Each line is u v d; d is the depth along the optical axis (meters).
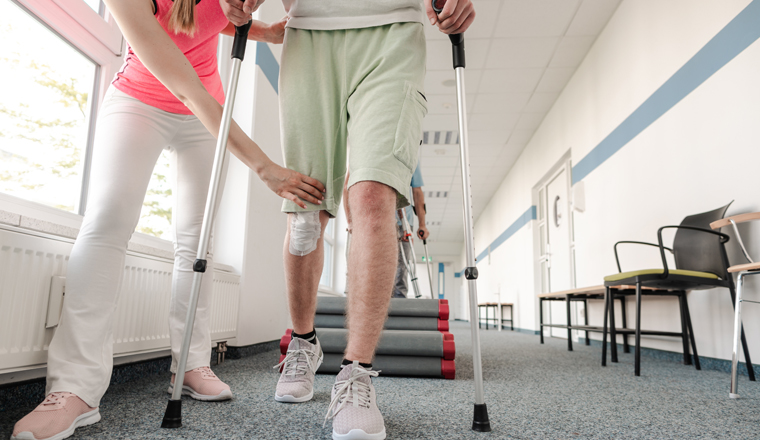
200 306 1.27
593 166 4.29
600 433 0.95
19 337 1.05
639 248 3.39
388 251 0.88
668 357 2.99
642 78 3.38
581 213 4.59
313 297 1.15
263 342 2.83
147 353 1.70
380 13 1.00
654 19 3.23
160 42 0.89
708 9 2.64
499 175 8.55
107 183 0.98
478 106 5.61
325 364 1.78
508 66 4.72
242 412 1.04
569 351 3.36
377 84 0.94
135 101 1.04
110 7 0.87
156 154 1.08
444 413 1.10
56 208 1.38
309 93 1.01
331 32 1.03
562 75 4.89
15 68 1.31
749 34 2.32
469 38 4.25
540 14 3.93
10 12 1.29
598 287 2.88
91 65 1.64
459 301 15.70
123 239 1.00
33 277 1.09
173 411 0.89
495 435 0.89
